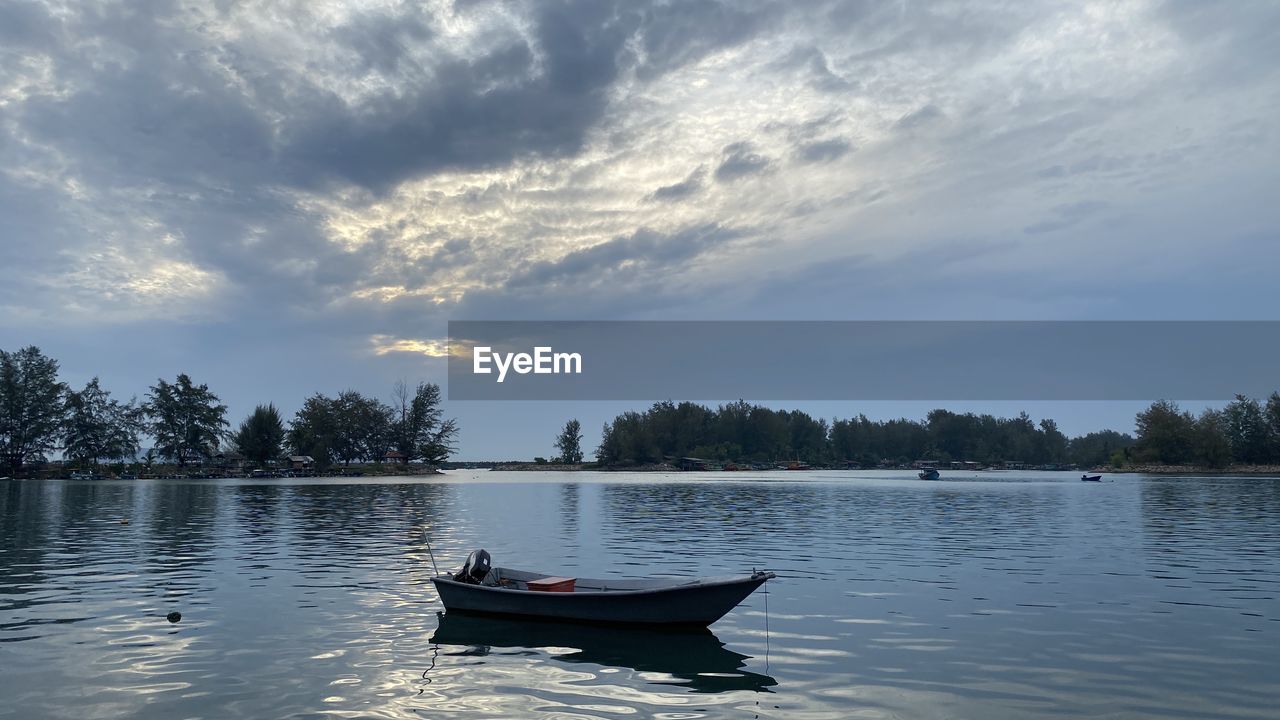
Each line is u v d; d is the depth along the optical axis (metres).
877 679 12.02
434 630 15.49
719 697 11.19
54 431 117.06
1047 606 17.67
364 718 10.27
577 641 14.60
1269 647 13.85
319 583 21.05
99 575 22.34
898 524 39.72
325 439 144.88
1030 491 78.50
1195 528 36.78
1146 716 10.36
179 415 128.88
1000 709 10.63
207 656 13.34
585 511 49.44
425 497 65.81
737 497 67.06
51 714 10.41
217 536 33.31
